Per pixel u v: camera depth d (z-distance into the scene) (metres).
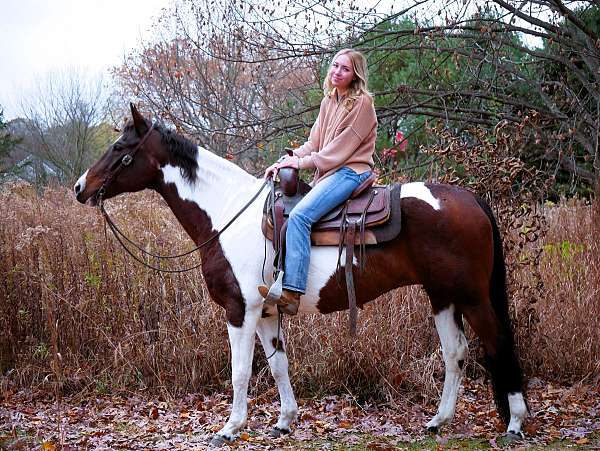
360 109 4.18
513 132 6.61
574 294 6.02
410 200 4.03
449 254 3.96
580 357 5.75
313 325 5.61
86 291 6.05
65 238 6.33
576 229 6.83
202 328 5.74
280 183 4.25
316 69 8.99
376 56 9.54
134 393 5.58
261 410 5.12
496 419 4.68
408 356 5.54
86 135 21.03
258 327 4.47
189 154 4.46
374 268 4.07
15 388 5.73
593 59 8.64
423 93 8.77
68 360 5.83
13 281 6.06
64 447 4.06
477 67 8.60
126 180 4.46
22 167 20.12
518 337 5.58
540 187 6.48
